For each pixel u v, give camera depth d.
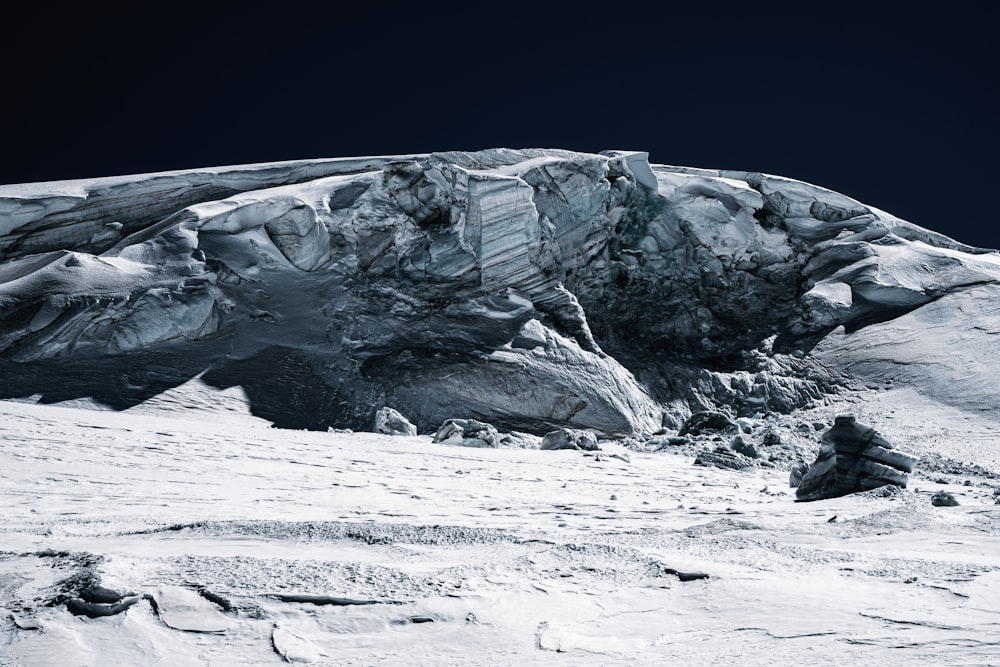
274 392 26.16
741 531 6.85
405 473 14.23
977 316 34.50
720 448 18.73
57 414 18.08
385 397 26.42
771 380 33.50
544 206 34.09
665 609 4.02
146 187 34.69
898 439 27.19
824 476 11.46
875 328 35.56
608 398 28.34
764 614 3.87
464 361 27.67
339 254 32.00
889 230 40.47
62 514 8.57
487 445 21.09
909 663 3.04
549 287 32.50
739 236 38.28
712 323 36.62
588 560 4.86
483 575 4.48
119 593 3.88
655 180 38.38
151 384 25.23
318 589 4.08
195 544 5.76
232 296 29.53
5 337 25.61
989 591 4.27
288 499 10.61
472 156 36.81
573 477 14.56
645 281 37.06
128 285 27.92
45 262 29.14
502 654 3.44
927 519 7.38
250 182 36.53
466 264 31.84
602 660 3.31
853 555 5.29
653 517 9.05
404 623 3.80
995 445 25.69
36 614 3.75
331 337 28.86
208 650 3.46
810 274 39.16
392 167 33.09
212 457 14.49
